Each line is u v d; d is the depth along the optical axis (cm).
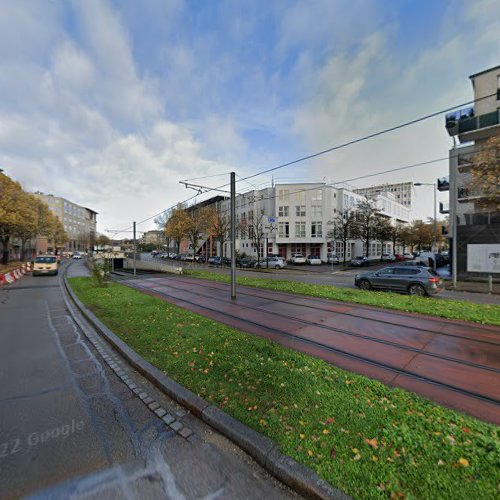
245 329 620
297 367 399
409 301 902
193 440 266
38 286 1496
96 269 1441
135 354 467
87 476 221
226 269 2909
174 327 619
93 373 423
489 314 717
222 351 464
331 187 3988
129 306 862
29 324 715
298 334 581
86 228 9956
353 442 239
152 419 301
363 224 3594
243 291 1208
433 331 600
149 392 361
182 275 2133
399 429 254
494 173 1380
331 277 2027
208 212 4097
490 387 357
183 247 6494
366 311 796
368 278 1262
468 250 1811
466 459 216
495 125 1833
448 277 1942
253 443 243
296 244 4116
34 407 324
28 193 3183
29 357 488
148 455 246
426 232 4691
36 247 5441
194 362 423
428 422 264
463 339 546
